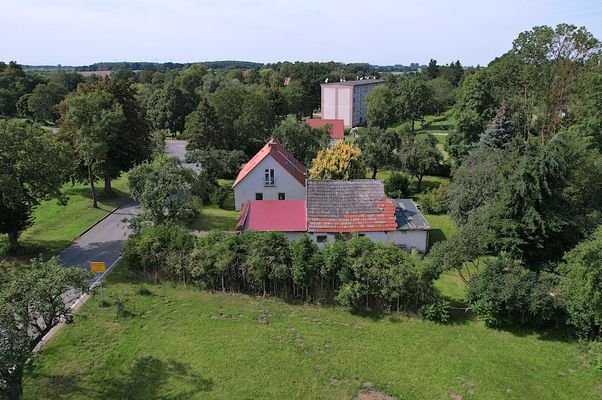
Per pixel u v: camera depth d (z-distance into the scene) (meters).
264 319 21.19
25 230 32.47
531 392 16.53
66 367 17.16
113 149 43.62
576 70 49.06
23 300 14.33
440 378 17.22
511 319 20.89
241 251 23.72
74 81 150.00
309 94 133.25
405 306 21.95
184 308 22.00
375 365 17.94
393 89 116.81
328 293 22.81
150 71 169.12
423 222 31.89
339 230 30.27
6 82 116.94
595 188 30.03
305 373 17.34
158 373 17.11
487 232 27.75
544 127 50.31
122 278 25.23
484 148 40.66
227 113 68.44
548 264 26.66
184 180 31.31
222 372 17.27
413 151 49.81
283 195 42.12
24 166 27.42
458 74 155.88
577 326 19.58
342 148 41.56
